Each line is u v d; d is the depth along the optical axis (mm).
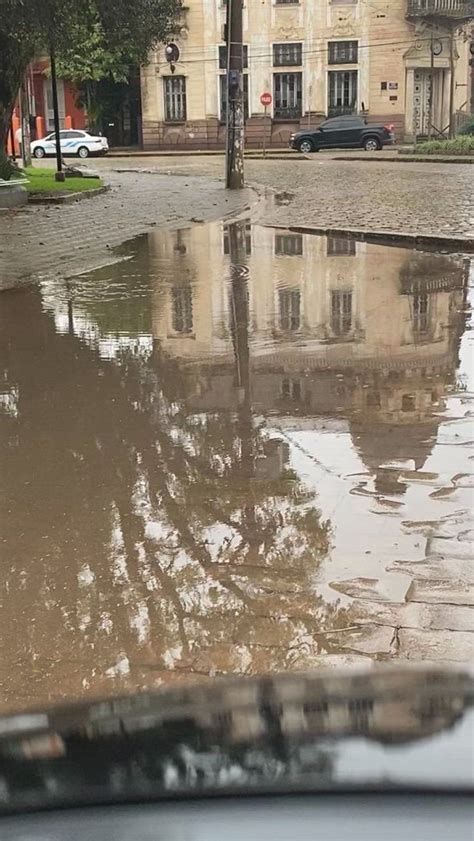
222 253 11430
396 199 17641
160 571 3248
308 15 44156
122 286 9203
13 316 7781
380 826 641
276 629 2846
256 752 720
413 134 44656
